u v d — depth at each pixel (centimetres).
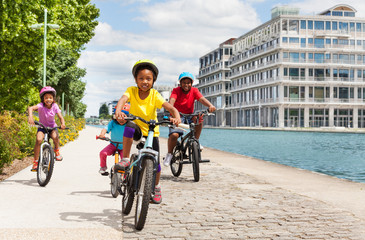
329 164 1499
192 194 642
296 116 7800
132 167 452
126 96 440
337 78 7819
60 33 2553
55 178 779
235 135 4838
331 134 5094
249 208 541
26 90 2066
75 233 406
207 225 452
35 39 1906
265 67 8119
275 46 7819
